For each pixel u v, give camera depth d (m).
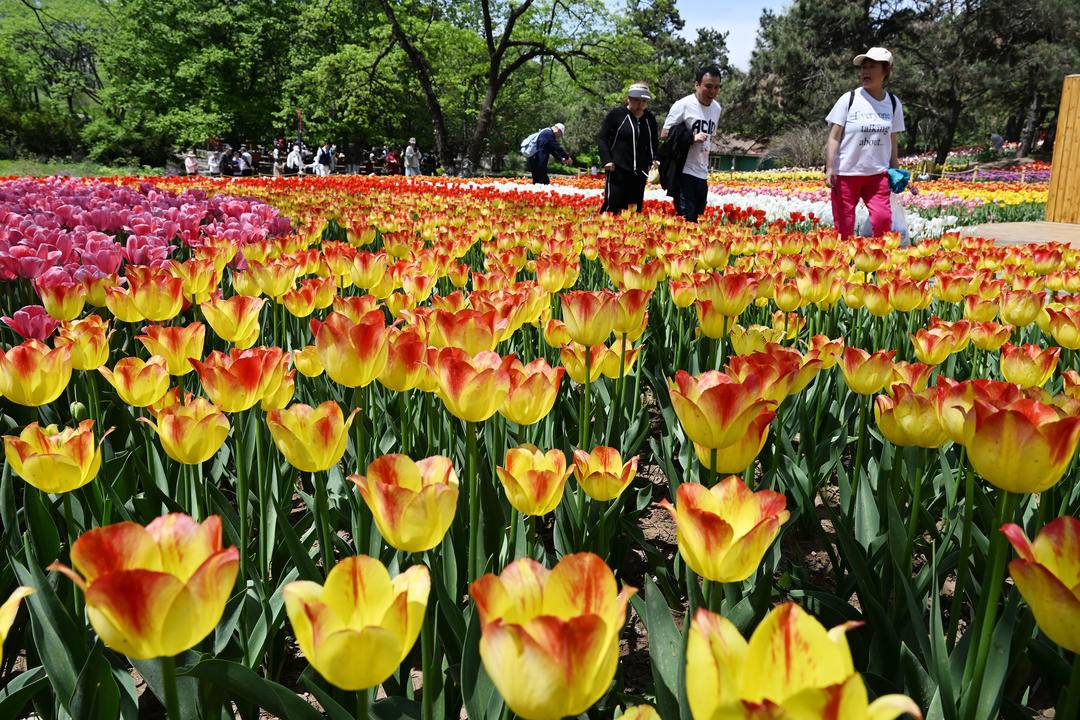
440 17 45.59
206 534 1.06
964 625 2.54
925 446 1.91
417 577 1.07
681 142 9.70
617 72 42.25
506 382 1.77
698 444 1.68
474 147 40.69
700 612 0.85
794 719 0.74
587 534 2.38
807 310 5.14
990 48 52.56
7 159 47.81
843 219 8.55
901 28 55.72
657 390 3.67
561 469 1.64
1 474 2.64
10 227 5.46
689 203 9.98
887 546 2.25
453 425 2.56
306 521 2.49
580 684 0.88
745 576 1.28
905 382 2.29
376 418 2.77
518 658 0.86
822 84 56.56
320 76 41.97
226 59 47.25
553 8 40.84
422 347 2.03
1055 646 1.99
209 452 1.76
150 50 47.47
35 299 4.52
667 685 1.64
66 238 4.36
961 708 1.65
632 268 3.79
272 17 47.91
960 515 2.45
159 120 46.47
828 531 3.14
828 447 3.13
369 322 1.90
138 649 0.98
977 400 1.44
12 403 3.12
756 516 1.30
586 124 66.06
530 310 2.89
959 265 5.05
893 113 8.28
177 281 2.76
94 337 2.42
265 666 2.18
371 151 55.97
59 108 55.81
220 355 2.07
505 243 5.97
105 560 1.01
